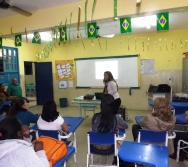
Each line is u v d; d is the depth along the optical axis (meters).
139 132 2.06
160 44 5.63
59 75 7.08
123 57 6.08
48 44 6.96
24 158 1.08
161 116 2.17
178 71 5.52
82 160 2.77
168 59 5.60
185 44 5.36
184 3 2.28
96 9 2.76
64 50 6.89
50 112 2.26
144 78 5.92
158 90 5.41
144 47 5.82
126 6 2.55
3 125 1.15
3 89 5.18
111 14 2.66
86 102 4.46
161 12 2.46
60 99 6.83
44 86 7.37
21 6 3.04
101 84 6.45
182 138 2.61
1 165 1.04
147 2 2.44
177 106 3.41
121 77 6.18
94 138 2.10
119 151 1.56
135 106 6.10
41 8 3.17
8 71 6.15
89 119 5.03
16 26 3.50
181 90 5.52
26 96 7.07
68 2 2.92
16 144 1.11
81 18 2.88
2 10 3.16
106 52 6.30
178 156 2.64
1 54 5.87
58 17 3.08
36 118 2.67
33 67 7.38
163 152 1.54
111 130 2.15
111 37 6.14
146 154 1.50
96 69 6.47
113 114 2.25
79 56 6.69
